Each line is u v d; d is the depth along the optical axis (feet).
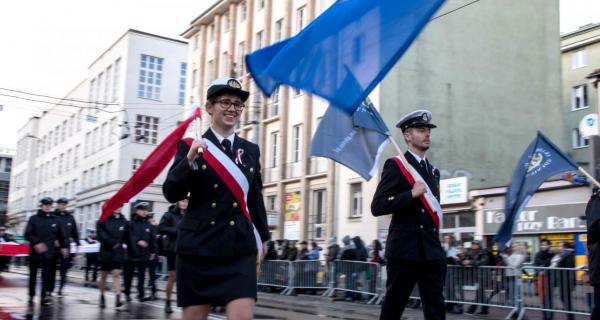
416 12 16.62
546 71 93.45
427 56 84.89
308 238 89.66
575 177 56.34
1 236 72.33
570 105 115.55
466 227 75.10
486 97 88.22
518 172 32.96
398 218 18.56
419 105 83.41
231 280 12.86
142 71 155.12
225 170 13.34
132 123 137.59
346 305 47.60
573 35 114.93
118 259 37.76
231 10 118.93
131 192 23.13
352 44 17.29
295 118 95.61
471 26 88.69
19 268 99.55
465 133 86.07
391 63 16.69
